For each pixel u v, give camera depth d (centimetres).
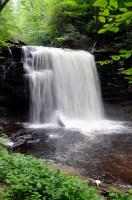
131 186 806
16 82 1670
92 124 1591
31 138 1259
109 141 1220
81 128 1475
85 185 596
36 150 1101
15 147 1131
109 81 1894
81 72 1856
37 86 1714
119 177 869
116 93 1919
